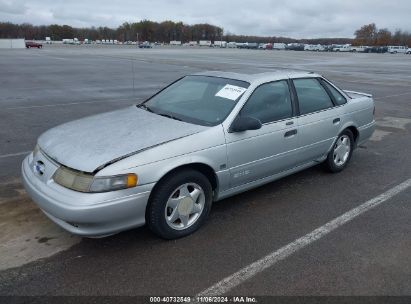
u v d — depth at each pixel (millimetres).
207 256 3465
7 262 3289
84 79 18000
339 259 3473
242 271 3260
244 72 4930
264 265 3354
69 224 3279
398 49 95250
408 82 19469
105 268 3248
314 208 4516
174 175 3578
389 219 4273
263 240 3770
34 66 25219
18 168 5559
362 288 3078
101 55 41969
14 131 7688
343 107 5543
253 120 3980
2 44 66750
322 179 5465
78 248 3535
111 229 3279
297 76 5023
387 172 5832
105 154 3332
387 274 3262
